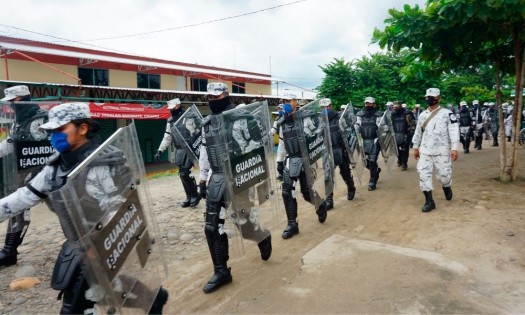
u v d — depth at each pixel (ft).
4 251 14.43
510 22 20.86
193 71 67.21
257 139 12.78
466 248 13.30
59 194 6.15
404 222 16.87
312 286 11.21
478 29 21.93
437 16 20.08
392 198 21.76
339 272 11.97
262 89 85.05
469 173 27.96
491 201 19.21
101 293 6.81
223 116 11.28
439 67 27.84
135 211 7.79
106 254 6.85
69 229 6.33
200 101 53.93
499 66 25.30
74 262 7.01
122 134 7.57
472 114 45.83
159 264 8.56
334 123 21.22
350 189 22.17
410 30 20.89
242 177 11.83
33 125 14.21
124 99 47.47
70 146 7.07
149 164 55.77
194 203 23.13
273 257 13.94
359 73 64.23
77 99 41.29
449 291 10.41
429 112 18.42
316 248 14.15
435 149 18.19
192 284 12.35
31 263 14.85
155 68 63.21
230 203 11.37
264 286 11.55
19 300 11.73
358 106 60.49
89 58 51.44
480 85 79.97
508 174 24.12
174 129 18.63
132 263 7.56
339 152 21.03
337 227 17.10
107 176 7.00
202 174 13.69
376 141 24.97
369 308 9.76
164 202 24.81
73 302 7.03
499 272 11.47
